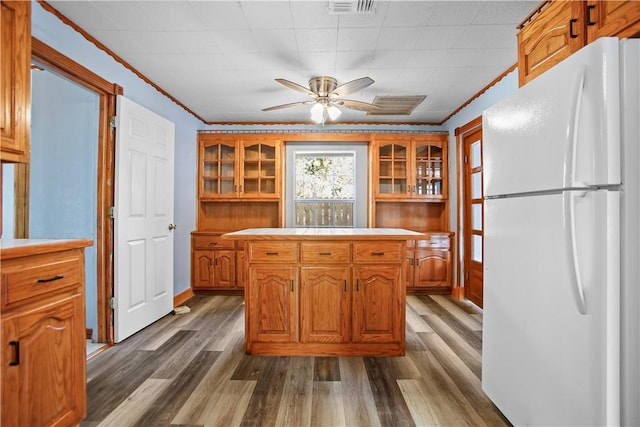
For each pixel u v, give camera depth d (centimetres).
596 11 141
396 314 243
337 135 453
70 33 222
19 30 152
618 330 112
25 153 156
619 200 113
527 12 210
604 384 112
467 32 233
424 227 475
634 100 113
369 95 357
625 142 113
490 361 178
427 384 203
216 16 215
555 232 130
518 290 154
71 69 223
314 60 276
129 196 278
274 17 216
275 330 245
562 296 127
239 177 450
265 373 217
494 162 175
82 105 268
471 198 388
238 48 257
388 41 246
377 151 450
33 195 270
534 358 143
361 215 470
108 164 264
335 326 244
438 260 426
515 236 156
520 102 152
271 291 245
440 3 201
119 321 266
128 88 288
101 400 185
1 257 117
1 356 119
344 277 243
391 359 238
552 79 131
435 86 332
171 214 345
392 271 243
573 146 119
